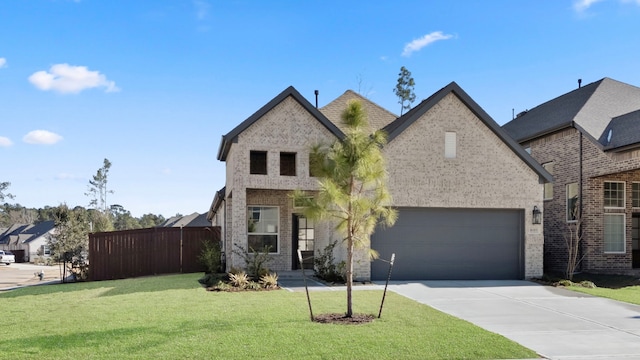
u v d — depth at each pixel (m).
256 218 19.52
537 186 18.59
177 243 21.78
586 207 20.30
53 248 20.89
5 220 103.38
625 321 10.87
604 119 21.14
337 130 17.58
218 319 10.09
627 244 20.66
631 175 20.83
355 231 10.62
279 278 18.00
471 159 18.12
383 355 7.61
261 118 17.30
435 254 17.88
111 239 20.89
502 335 9.30
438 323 9.98
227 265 19.23
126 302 12.53
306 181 17.39
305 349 7.83
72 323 9.92
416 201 17.61
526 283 17.33
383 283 16.73
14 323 10.11
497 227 18.41
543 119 24.38
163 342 8.18
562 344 8.76
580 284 16.94
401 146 17.66
